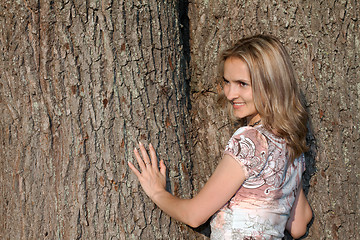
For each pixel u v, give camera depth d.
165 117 2.23
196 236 2.34
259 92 1.87
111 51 2.07
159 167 2.19
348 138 2.40
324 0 2.32
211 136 2.41
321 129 2.37
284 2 2.31
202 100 2.44
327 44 2.34
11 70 2.06
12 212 2.22
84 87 2.07
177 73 2.29
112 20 2.06
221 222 1.93
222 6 2.37
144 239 2.20
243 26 2.36
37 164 2.14
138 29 2.11
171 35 2.25
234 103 1.99
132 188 2.17
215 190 1.84
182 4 2.46
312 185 2.41
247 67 1.87
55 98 2.07
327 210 2.41
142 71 2.14
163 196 2.05
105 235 2.15
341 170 2.39
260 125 1.93
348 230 2.43
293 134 1.91
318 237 2.42
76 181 2.11
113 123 2.12
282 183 1.93
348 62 2.37
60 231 2.16
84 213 2.13
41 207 2.16
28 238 2.19
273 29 2.34
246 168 1.82
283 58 1.91
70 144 2.10
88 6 2.03
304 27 2.32
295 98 1.98
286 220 2.04
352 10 2.34
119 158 2.14
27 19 2.00
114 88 2.09
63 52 2.04
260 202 1.87
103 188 2.13
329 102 2.36
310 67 2.34
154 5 2.15
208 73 2.42
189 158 2.38
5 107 2.14
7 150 2.18
